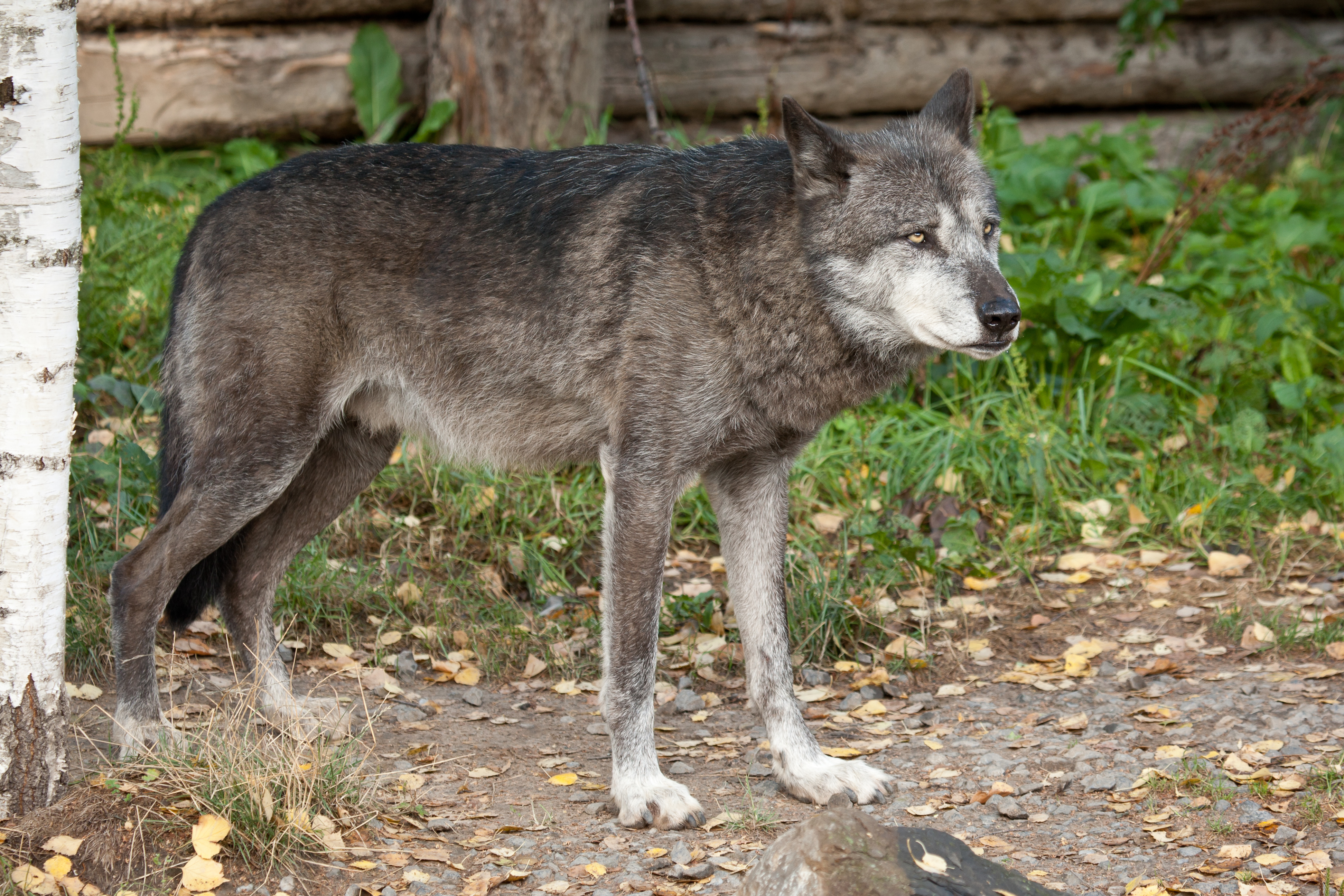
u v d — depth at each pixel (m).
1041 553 7.12
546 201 4.91
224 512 4.86
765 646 4.79
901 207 4.44
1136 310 7.86
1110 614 6.49
